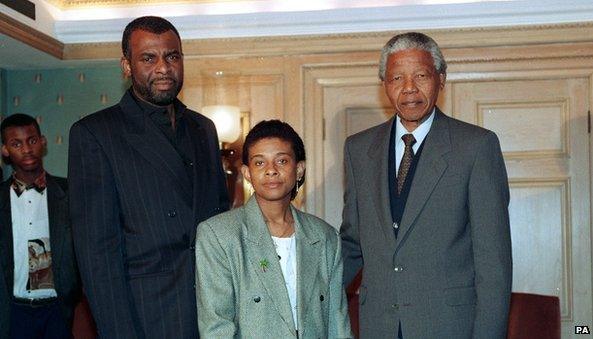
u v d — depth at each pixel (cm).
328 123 431
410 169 247
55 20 430
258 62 432
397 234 241
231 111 425
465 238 240
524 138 418
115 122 247
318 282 245
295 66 429
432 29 411
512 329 318
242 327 235
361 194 254
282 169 242
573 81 413
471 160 237
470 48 415
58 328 358
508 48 412
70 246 351
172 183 247
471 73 419
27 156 356
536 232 417
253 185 245
